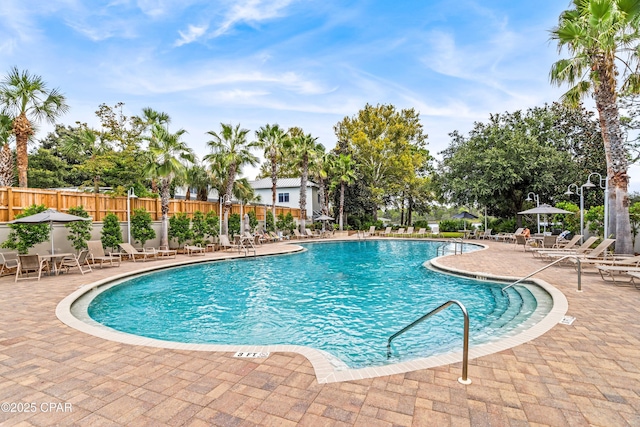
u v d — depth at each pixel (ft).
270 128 79.92
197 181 68.44
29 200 36.37
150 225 49.47
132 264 40.47
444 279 32.83
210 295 27.76
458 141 105.91
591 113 80.33
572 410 8.86
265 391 10.08
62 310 19.71
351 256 52.65
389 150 115.44
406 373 11.13
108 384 10.64
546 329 15.20
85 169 68.59
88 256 37.65
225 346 13.91
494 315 21.09
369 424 8.33
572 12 35.22
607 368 11.34
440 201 93.86
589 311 17.93
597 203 76.64
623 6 30.30
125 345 14.11
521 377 10.73
